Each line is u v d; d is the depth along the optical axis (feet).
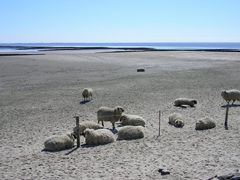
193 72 150.30
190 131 60.39
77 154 49.57
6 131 64.54
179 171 40.65
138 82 123.44
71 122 70.03
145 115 74.49
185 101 82.74
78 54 325.21
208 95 96.63
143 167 42.65
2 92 109.70
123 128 57.88
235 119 68.28
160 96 96.32
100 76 143.64
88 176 40.37
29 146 54.65
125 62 216.33
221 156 45.70
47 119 73.36
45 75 150.82
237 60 220.64
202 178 38.01
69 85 120.88
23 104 90.38
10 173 42.63
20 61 226.58
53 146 51.90
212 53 328.08
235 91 81.71
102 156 48.01
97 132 54.95
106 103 88.74
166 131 61.11
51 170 43.09
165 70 162.30
